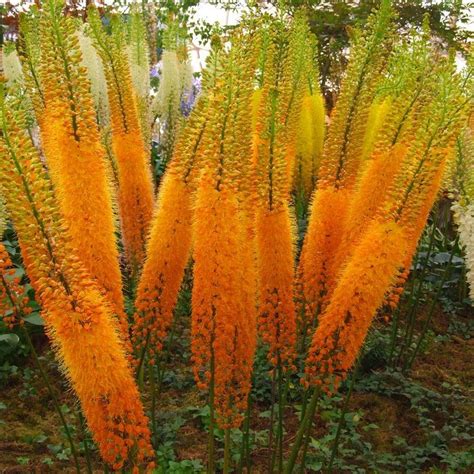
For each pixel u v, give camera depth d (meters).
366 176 2.40
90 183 2.04
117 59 2.82
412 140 2.35
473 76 2.31
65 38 2.00
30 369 4.39
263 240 2.22
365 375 4.41
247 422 2.78
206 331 2.08
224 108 1.95
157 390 3.86
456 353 5.02
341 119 2.49
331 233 2.46
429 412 4.12
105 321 1.83
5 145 1.74
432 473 3.48
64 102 2.00
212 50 2.14
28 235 1.79
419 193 2.08
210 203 1.97
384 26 2.53
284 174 2.19
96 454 3.41
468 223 3.71
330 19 6.99
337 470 3.40
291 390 4.01
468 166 3.79
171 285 2.43
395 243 2.10
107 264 2.12
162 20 8.24
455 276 6.02
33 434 3.64
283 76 2.66
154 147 6.70
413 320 4.54
